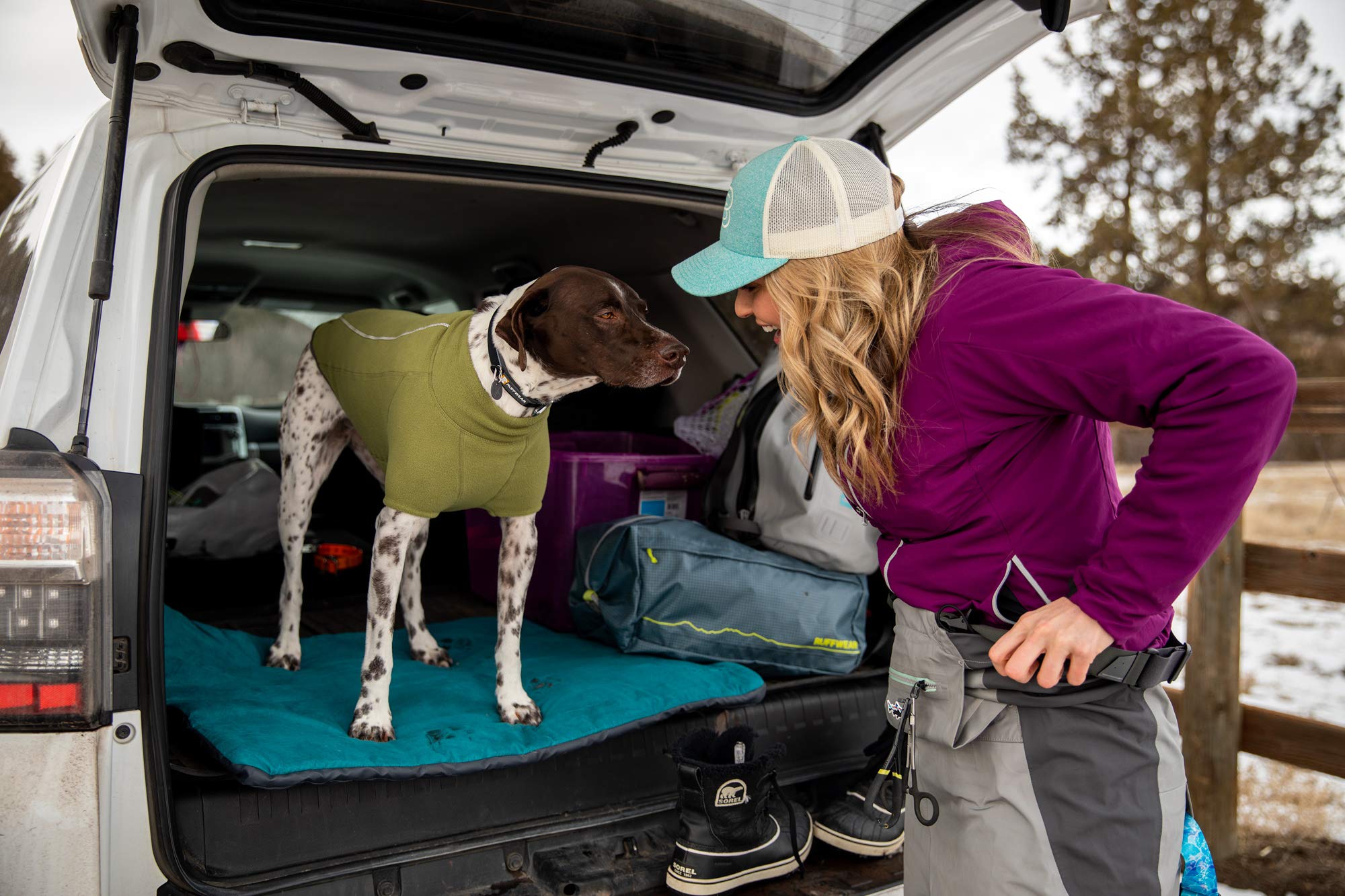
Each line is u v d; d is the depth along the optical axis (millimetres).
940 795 1387
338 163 2016
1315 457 10516
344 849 1723
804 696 2326
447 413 2104
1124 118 14453
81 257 1634
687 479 3084
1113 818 1259
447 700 2320
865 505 1429
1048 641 1179
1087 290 1163
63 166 1856
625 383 2223
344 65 1867
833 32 2127
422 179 2160
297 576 2666
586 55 2041
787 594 2404
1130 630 1161
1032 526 1302
